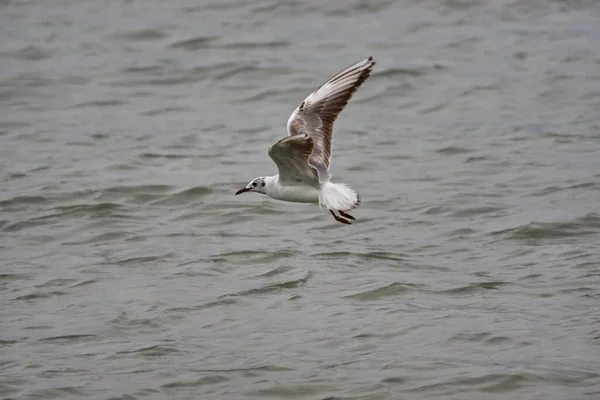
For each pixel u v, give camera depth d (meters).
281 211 17.83
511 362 11.33
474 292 13.63
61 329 12.79
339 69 27.80
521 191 18.38
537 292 13.55
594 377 10.87
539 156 20.44
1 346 12.26
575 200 17.62
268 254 15.55
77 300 13.84
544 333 12.10
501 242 15.82
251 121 24.25
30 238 16.78
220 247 16.05
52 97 26.22
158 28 32.28
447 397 10.63
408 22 31.97
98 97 26.23
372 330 12.40
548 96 24.70
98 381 11.22
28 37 31.81
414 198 18.23
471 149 21.19
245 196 18.66
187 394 10.89
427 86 26.02
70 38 31.64
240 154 21.64
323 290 13.94
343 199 11.51
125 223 17.44
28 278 14.73
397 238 16.27
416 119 23.81
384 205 17.92
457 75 26.75
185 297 13.84
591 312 12.72
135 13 34.41
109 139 22.91
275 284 14.23
